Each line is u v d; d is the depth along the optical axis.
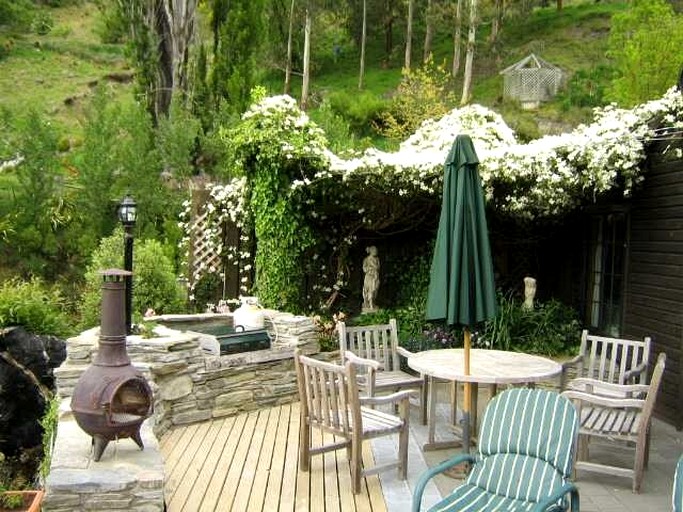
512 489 3.22
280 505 3.86
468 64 23.94
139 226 10.27
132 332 5.64
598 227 8.09
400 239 9.24
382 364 5.90
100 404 3.44
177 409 5.48
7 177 11.32
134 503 3.27
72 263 10.12
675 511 2.74
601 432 4.27
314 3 25.78
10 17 25.86
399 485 4.22
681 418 5.73
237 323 6.36
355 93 25.66
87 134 10.77
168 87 15.59
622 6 29.86
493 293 4.19
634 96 12.80
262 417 5.84
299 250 7.94
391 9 29.67
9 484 6.50
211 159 12.26
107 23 25.17
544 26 29.66
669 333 6.04
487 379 4.25
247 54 13.94
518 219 8.87
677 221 5.93
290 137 7.44
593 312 8.20
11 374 7.03
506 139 9.00
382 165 7.28
